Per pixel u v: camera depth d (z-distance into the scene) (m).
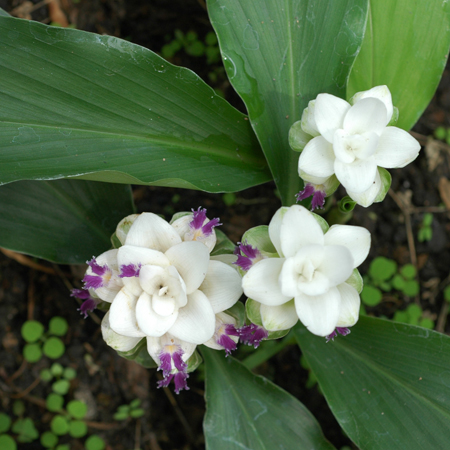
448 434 0.34
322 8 0.34
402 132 0.30
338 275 0.27
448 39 0.36
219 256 0.30
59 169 0.32
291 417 0.37
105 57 0.32
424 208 0.48
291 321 0.29
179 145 0.35
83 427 0.44
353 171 0.30
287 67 0.34
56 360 0.45
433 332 0.35
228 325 0.30
